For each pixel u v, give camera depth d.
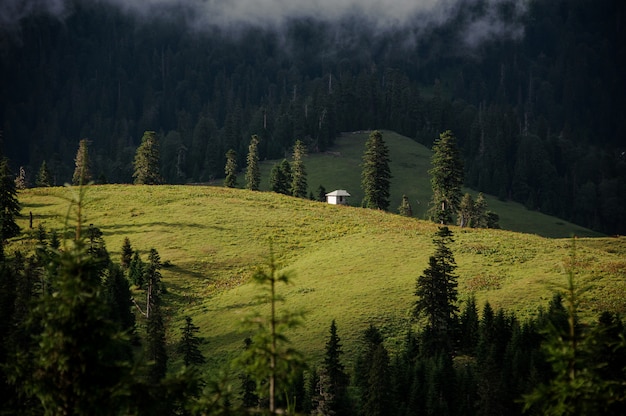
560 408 14.58
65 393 14.39
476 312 64.44
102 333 14.55
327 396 48.94
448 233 63.09
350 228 101.38
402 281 75.69
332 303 70.44
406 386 52.59
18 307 41.91
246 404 46.66
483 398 48.72
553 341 15.34
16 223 96.44
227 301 74.19
